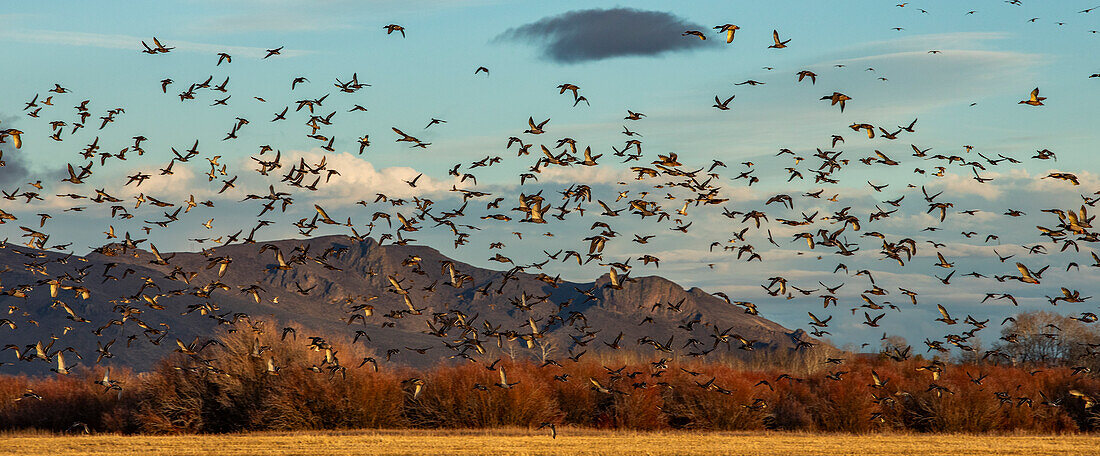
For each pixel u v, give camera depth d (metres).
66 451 49.31
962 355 83.19
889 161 39.59
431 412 65.75
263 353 65.56
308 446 51.19
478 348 41.81
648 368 72.44
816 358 86.38
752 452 48.22
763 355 98.81
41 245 41.09
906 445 52.75
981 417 65.06
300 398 64.56
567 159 35.97
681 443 53.44
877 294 38.81
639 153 39.44
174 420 64.81
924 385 67.19
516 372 68.50
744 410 66.06
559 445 51.72
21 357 33.97
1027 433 63.94
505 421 65.88
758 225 38.81
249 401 65.06
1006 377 69.75
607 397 69.25
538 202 32.34
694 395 67.44
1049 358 92.88
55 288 40.62
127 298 43.84
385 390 66.12
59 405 68.81
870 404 65.88
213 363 65.81
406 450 48.75
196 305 44.28
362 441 54.56
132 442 54.81
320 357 66.56
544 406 67.19
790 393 70.81
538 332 40.94
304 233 40.47
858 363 79.81
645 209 37.78
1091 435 62.69
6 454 47.81
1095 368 91.44
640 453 47.47
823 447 51.12
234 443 53.50
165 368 66.94
